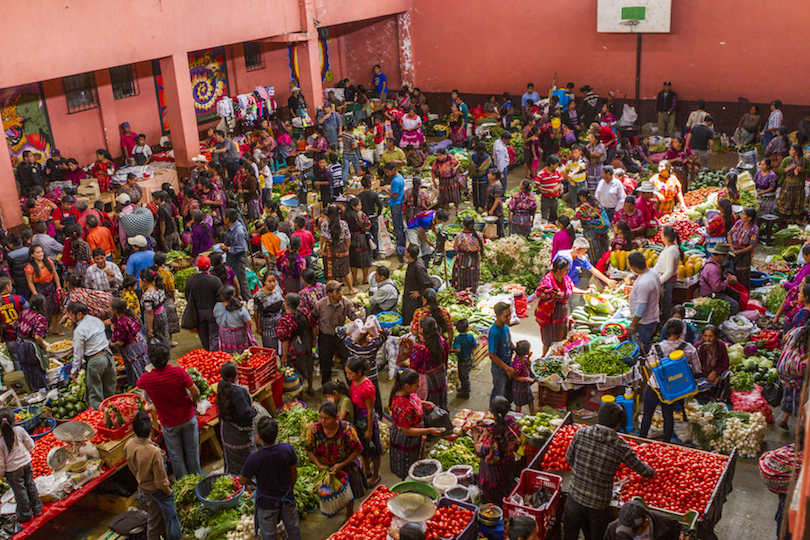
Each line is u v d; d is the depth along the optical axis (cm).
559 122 1889
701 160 1812
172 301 1118
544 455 698
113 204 1598
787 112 1934
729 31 1947
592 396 838
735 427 769
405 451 754
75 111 1747
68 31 1423
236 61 2194
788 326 908
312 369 949
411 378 729
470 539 611
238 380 858
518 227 1344
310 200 1620
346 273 1202
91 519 754
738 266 1088
